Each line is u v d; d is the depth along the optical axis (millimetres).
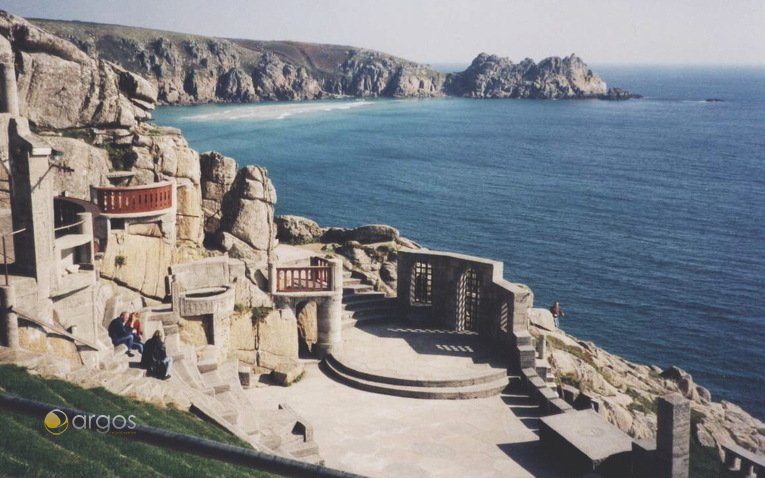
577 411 23641
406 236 90625
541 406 26234
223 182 36219
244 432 19891
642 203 114250
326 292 29859
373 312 34219
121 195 28297
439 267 32938
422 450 23031
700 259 84000
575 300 70125
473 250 85625
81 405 16312
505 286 29609
